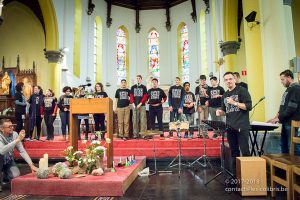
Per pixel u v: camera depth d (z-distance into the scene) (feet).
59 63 34.96
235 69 32.22
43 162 12.58
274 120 13.89
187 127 17.98
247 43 19.40
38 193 11.86
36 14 36.99
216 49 38.75
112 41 53.62
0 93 35.29
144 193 11.87
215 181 14.05
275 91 17.12
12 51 38.24
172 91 24.38
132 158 16.99
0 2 22.77
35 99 24.91
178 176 15.47
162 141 21.48
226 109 13.19
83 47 44.01
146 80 49.88
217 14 36.91
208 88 22.79
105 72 51.62
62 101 24.44
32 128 25.03
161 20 55.47
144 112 23.84
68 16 38.42
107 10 53.11
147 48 55.31
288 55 17.08
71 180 11.77
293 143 11.68
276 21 17.33
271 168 10.90
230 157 14.99
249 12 19.33
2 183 14.10
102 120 24.04
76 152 14.06
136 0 55.21
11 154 14.32
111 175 12.84
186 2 52.42
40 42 37.22
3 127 13.47
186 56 52.42
